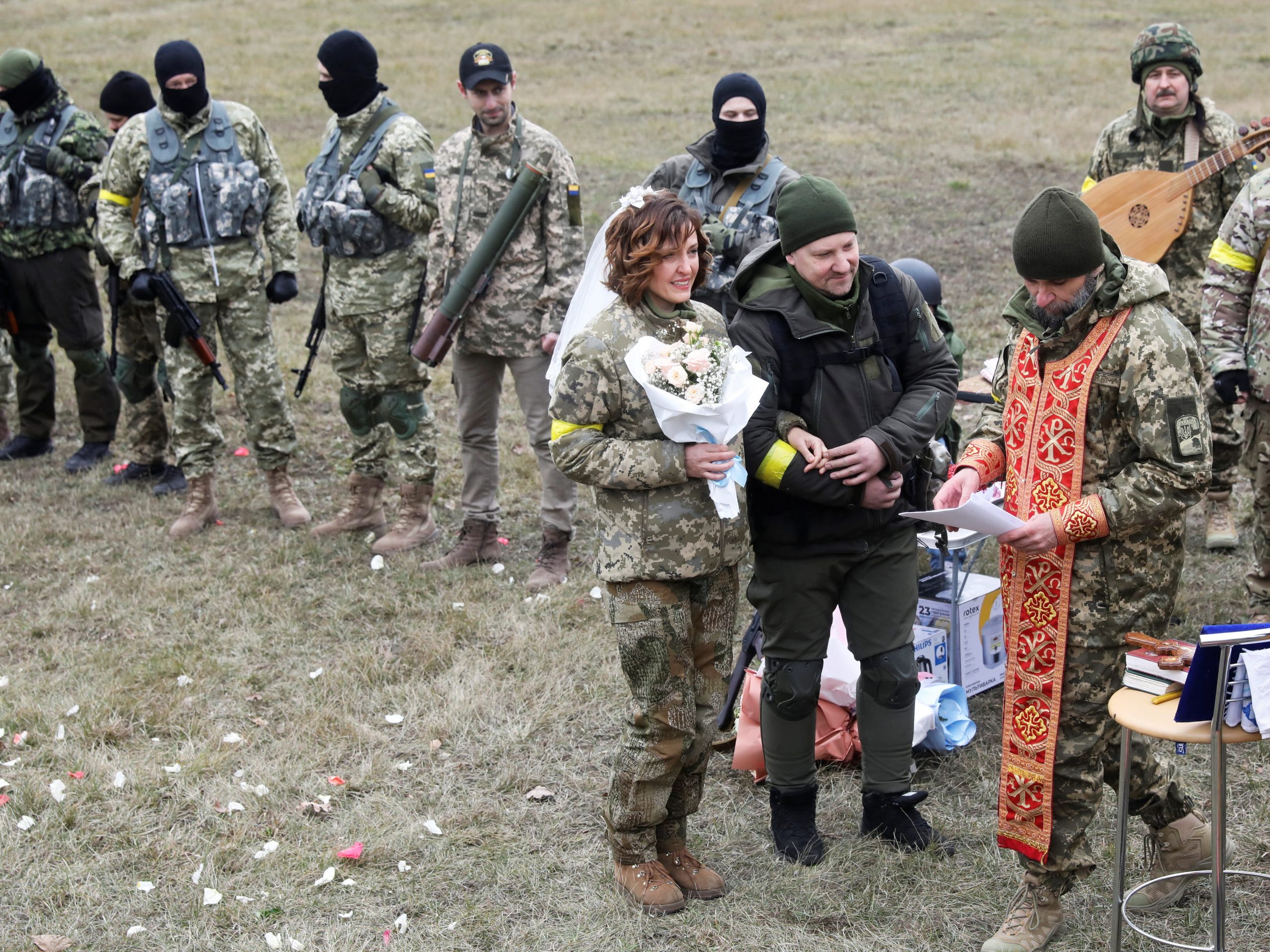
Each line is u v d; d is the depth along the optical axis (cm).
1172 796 321
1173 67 520
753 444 326
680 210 307
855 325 332
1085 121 1630
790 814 364
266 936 333
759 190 487
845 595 352
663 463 305
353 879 359
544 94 1970
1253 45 2053
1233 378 426
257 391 616
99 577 575
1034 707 306
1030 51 2155
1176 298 536
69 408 820
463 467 574
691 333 309
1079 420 296
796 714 354
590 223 1211
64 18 2611
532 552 595
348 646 505
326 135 574
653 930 333
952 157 1484
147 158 588
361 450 606
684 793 342
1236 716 265
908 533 350
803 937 326
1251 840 357
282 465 633
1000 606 457
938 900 339
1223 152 509
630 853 344
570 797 401
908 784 361
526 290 528
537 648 495
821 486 324
